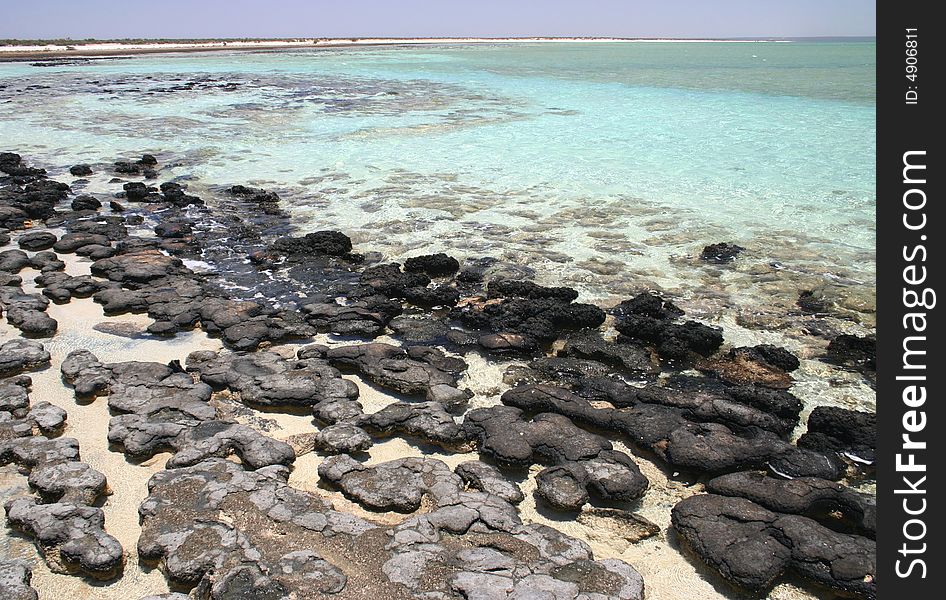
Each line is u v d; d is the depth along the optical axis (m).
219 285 9.50
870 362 7.10
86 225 11.86
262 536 4.68
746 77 36.66
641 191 13.60
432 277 9.66
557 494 5.19
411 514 5.06
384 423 6.07
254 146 18.75
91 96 29.52
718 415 6.13
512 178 14.79
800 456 5.55
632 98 27.61
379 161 16.67
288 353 7.56
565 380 6.92
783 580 4.53
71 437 5.94
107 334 8.01
